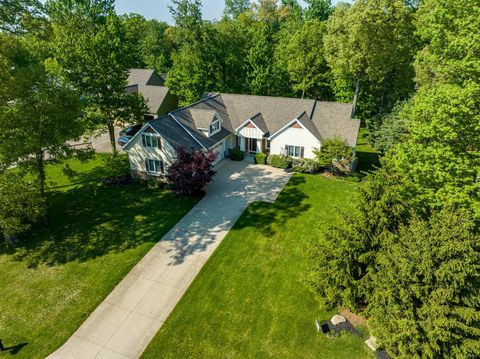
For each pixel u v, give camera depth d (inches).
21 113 869.8
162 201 1106.1
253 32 2145.7
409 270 485.7
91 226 975.6
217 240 904.3
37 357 597.6
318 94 2016.5
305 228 949.8
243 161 1440.7
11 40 892.6
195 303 704.4
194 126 1332.4
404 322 473.1
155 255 850.1
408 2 1748.3
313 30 1797.5
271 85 1804.9
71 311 693.3
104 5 2009.1
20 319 676.1
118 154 1497.3
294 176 1289.4
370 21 1380.4
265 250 861.2
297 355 586.2
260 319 660.1
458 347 468.4
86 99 1267.2
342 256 578.2
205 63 1750.7
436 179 694.5
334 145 1227.2
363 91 1774.1
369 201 593.3
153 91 1939.0
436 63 903.1
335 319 644.7
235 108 1555.1
